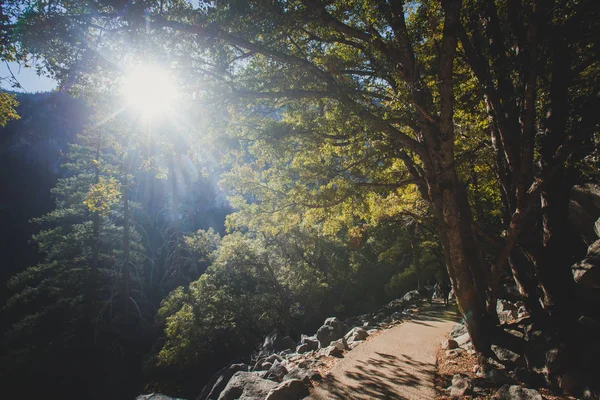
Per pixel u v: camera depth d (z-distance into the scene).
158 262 43.25
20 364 24.41
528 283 8.94
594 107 7.01
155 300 36.44
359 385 7.17
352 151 9.98
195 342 22.31
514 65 7.59
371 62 8.63
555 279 7.60
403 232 27.78
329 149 10.77
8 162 56.16
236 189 12.88
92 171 35.66
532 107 6.78
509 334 7.62
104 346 28.11
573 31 7.11
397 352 9.84
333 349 10.11
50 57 6.38
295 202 10.94
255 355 20.77
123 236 33.81
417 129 8.86
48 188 57.56
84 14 5.95
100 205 10.02
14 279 29.20
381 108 7.38
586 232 8.80
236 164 12.34
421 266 29.23
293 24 6.82
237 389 8.15
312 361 9.39
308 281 24.20
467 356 8.68
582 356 5.81
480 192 16.33
